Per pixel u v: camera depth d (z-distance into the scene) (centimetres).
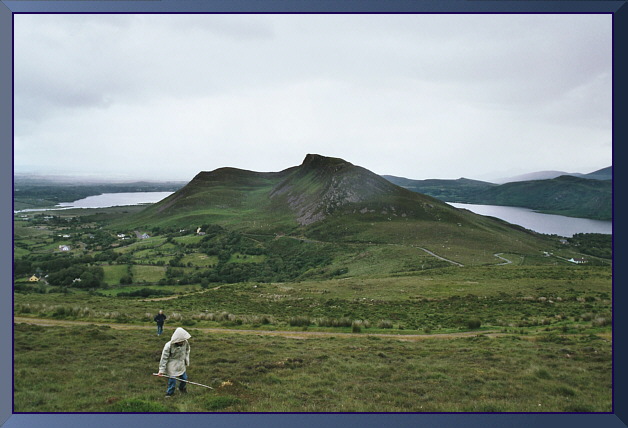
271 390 1304
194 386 1328
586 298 4328
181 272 15512
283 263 18250
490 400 1252
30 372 1388
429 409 1162
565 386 1355
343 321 2945
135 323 2781
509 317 3409
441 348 2048
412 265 12138
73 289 11850
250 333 2559
